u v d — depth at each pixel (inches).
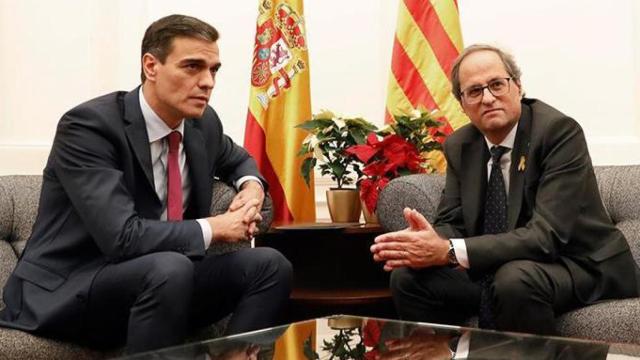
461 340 58.5
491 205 84.8
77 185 75.0
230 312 83.4
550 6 123.7
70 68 126.7
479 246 76.9
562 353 52.6
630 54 119.1
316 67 133.3
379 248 80.0
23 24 124.8
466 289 80.9
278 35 121.2
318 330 64.1
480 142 87.4
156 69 79.3
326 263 101.6
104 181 74.6
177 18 80.4
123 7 129.6
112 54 128.7
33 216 91.0
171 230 74.9
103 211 73.4
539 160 81.4
